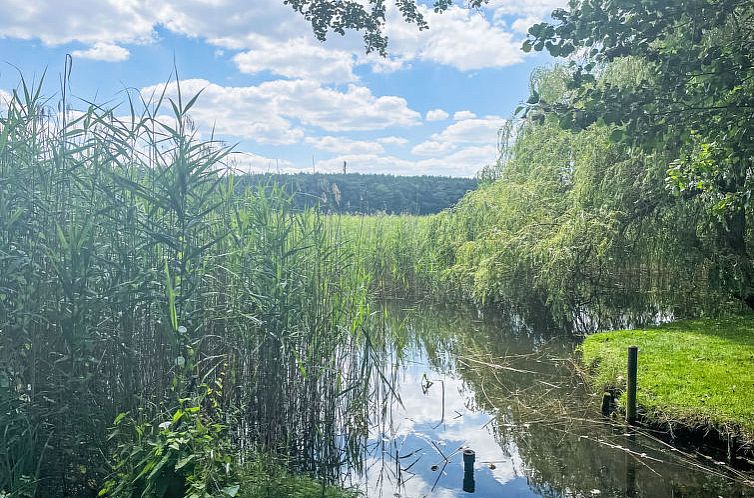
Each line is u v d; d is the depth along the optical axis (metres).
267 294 6.02
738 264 10.73
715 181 8.35
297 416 6.27
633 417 7.04
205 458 4.34
